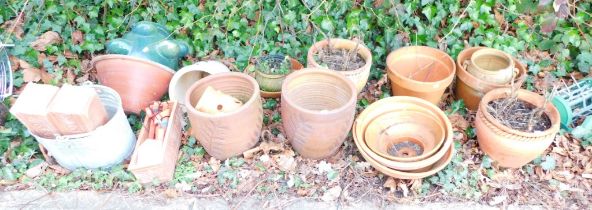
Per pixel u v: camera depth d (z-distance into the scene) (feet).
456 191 6.49
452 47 8.21
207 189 6.54
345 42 7.54
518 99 6.84
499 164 6.85
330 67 7.23
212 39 8.43
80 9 8.24
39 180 6.56
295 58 8.32
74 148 6.15
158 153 6.30
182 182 6.57
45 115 5.73
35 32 8.00
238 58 8.25
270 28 8.32
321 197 6.45
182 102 7.68
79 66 8.07
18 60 7.83
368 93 8.09
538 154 6.54
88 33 8.20
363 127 6.81
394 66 7.65
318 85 6.76
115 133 6.37
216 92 6.49
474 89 7.36
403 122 6.93
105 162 6.58
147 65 7.06
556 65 8.32
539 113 6.48
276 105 7.76
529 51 8.44
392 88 7.70
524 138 6.20
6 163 6.79
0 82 7.25
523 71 7.47
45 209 6.31
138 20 8.40
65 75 8.02
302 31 8.35
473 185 6.59
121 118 6.45
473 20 8.19
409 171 6.44
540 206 6.40
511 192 6.56
